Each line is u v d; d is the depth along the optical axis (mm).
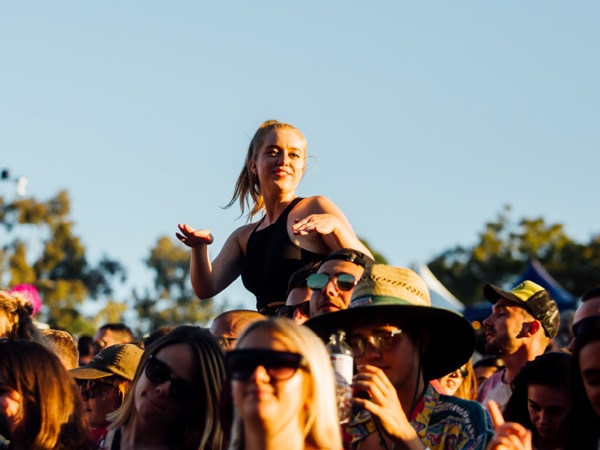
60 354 9641
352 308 6266
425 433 6293
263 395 5242
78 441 6812
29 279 63031
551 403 7312
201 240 8844
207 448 6633
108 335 13703
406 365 6297
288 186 8703
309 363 5340
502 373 9938
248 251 8766
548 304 9641
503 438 5285
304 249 8469
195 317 74875
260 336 5363
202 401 6754
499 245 80375
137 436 6797
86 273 67625
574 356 5875
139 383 6863
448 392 9055
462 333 6426
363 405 5797
